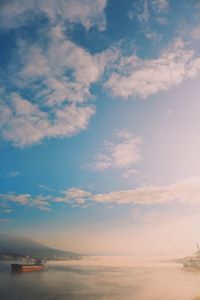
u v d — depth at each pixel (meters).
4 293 51.88
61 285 61.50
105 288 57.72
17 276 77.25
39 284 62.66
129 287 59.12
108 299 47.88
